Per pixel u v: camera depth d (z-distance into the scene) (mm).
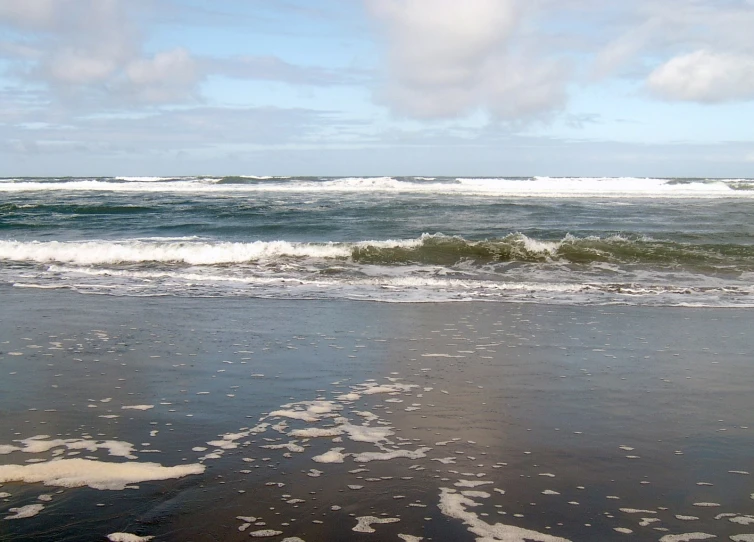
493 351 6562
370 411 4695
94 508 3146
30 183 40656
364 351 6512
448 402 4922
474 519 3094
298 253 13219
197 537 2885
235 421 4461
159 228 18141
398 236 16531
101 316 8180
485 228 17984
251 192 34188
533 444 4082
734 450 3992
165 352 6398
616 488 3453
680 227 18469
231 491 3355
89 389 5172
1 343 6723
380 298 9617
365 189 36781
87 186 39219
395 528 3002
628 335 7352
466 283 10906
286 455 3854
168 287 10414
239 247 13148
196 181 43688
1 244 13391
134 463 3707
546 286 10656
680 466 3746
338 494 3336
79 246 13188
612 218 20984
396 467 3693
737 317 8414
